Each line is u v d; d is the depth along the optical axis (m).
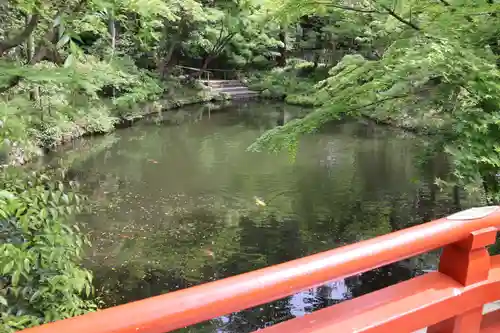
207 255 6.89
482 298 1.59
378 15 4.71
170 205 8.99
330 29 12.93
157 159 12.62
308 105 21.78
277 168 11.77
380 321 1.37
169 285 6.02
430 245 1.44
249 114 20.03
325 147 13.91
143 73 17.34
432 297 1.50
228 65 25.77
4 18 4.26
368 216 8.47
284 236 7.63
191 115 19.38
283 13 4.46
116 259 6.64
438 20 3.89
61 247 3.16
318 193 9.79
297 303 5.88
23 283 3.01
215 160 12.61
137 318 0.98
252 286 1.13
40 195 3.19
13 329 2.70
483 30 3.92
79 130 13.92
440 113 5.64
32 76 2.73
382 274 6.51
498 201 4.03
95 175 10.88
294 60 26.70
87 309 3.86
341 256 1.27
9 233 2.91
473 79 3.53
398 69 3.89
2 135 2.72
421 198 9.20
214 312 1.07
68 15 2.68
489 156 3.43
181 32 19.45
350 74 4.72
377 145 14.00
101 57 10.34
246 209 8.86
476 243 1.54
